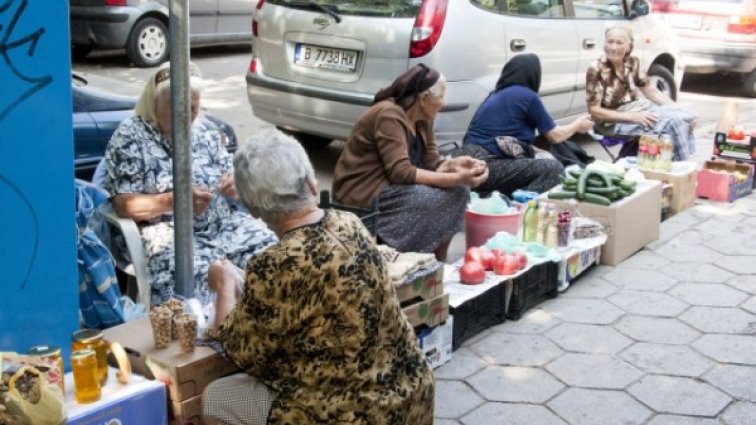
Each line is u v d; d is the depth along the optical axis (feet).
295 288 7.53
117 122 17.60
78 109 17.25
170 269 12.05
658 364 12.80
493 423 11.20
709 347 13.35
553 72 23.59
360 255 7.66
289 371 7.88
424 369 8.19
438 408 11.51
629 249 17.03
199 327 9.44
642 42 26.68
